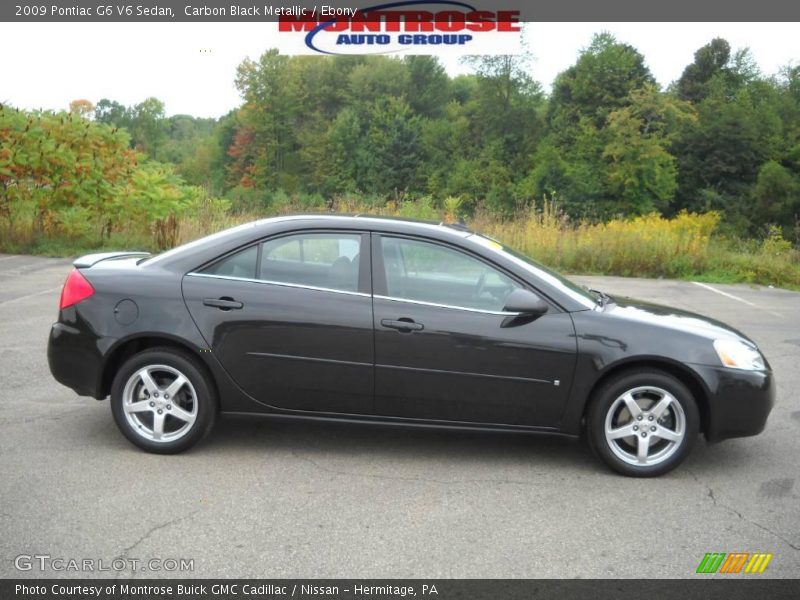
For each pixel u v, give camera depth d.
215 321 4.57
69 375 4.70
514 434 4.63
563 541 3.69
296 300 4.59
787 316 10.87
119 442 4.84
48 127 15.48
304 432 5.18
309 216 4.85
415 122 93.62
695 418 4.51
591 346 4.49
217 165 105.88
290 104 98.88
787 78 85.69
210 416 4.64
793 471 4.75
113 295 4.66
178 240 15.79
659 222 18.94
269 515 3.87
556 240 15.90
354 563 3.41
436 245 4.65
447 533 3.74
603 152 71.12
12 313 8.88
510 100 81.31
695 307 11.49
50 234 15.43
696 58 90.56
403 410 4.62
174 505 3.95
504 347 4.50
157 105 110.81
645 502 4.20
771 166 71.50
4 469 4.34
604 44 79.94
